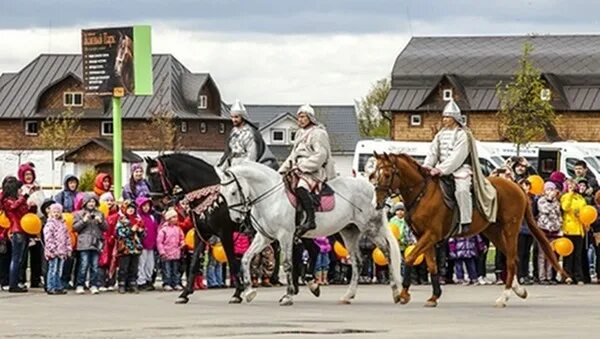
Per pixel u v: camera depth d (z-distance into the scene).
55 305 24.84
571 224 32.28
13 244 28.27
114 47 40.34
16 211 28.36
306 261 30.77
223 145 106.81
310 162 25.00
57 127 101.44
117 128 40.12
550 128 88.06
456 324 20.77
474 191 24.66
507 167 33.56
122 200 29.59
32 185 29.45
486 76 97.38
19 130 105.75
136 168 30.25
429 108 97.25
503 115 82.75
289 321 21.22
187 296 25.53
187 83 105.81
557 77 96.94
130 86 40.25
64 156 97.88
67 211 29.81
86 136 104.56
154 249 29.44
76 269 28.55
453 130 24.78
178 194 25.38
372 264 32.12
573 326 20.41
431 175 24.58
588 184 33.19
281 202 24.83
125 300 26.23
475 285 31.45
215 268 30.23
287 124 122.25
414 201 24.50
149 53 40.66
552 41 99.38
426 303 24.75
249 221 25.05
